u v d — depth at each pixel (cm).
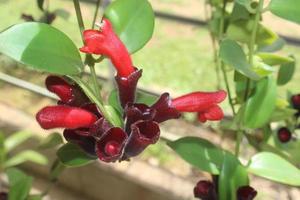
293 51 108
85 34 31
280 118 56
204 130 86
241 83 50
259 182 75
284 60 46
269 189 74
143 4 38
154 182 72
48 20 53
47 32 33
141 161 78
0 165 65
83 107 33
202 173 79
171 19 96
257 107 47
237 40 50
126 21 38
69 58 33
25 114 91
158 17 97
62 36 33
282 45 54
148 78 107
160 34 127
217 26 55
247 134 60
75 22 126
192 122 89
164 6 132
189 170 80
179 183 72
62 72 33
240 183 44
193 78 106
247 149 78
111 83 81
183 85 104
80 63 34
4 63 111
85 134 32
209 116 35
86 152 35
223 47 38
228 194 43
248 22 48
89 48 32
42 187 89
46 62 32
